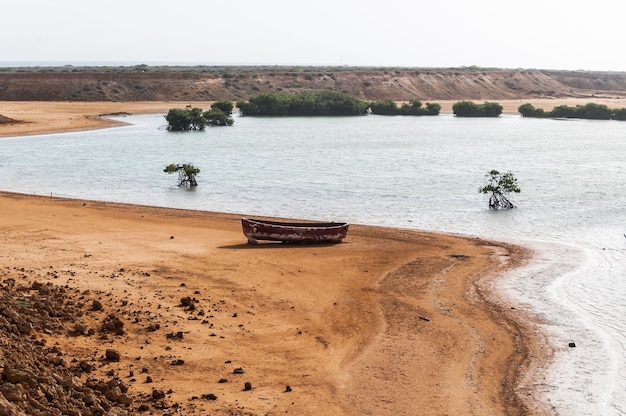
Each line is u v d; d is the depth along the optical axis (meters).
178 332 19.77
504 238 34.00
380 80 180.25
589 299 24.31
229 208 42.44
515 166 63.62
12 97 140.00
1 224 35.03
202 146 78.62
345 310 22.89
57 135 88.50
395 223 37.94
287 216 40.09
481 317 22.47
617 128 115.00
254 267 27.39
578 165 64.69
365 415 15.73
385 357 19.08
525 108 145.25
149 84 153.38
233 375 17.42
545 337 20.80
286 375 17.67
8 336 16.62
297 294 24.31
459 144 85.25
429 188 50.03
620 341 20.47
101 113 119.69
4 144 78.12
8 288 21.03
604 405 16.58
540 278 26.84
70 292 22.30
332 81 175.50
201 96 154.12
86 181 53.12
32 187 50.19
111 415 14.10
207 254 29.27
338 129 106.94
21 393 12.76
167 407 15.30
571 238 34.03
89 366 16.78
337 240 32.25
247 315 21.88
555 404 16.61
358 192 48.28
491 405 16.48
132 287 23.59
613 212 40.97
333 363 18.59
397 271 27.56
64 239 31.52
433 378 17.84
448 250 31.12
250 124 115.62
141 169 59.62
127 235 32.97
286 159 67.38
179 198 45.94
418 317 22.34
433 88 185.75
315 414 15.63
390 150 76.75
